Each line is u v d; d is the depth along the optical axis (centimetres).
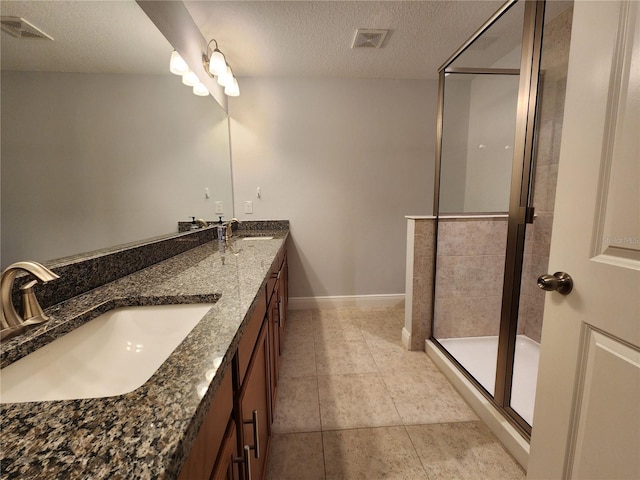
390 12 170
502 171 215
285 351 209
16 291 65
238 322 65
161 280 102
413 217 195
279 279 183
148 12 125
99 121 99
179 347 53
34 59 72
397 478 112
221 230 190
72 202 87
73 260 84
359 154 273
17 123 67
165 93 150
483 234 199
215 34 190
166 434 33
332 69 245
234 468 66
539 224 194
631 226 61
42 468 28
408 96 267
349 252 287
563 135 77
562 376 78
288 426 139
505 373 132
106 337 75
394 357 200
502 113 213
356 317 270
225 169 249
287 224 278
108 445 31
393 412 148
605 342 67
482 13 172
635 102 59
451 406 152
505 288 133
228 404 62
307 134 267
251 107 261
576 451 75
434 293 203
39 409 37
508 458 121
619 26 62
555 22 176
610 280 65
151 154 137
